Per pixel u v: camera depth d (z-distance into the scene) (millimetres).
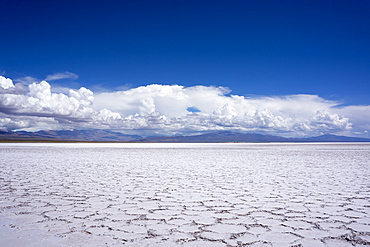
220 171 8891
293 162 12523
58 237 2811
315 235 2885
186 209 3975
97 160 13742
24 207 4086
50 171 8844
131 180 6879
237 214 3703
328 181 6727
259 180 6898
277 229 3078
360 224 3262
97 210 3912
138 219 3461
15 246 2570
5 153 20047
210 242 2682
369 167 10180
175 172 8641
